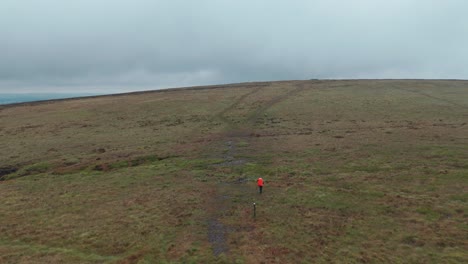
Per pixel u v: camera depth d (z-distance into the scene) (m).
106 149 47.72
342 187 28.94
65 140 54.31
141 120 69.06
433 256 18.39
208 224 23.38
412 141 42.00
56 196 30.80
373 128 51.31
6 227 24.70
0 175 39.81
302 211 24.73
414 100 74.44
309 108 71.44
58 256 20.06
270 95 91.31
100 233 22.91
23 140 55.59
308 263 18.20
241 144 46.50
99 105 89.88
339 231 21.55
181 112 74.75
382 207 24.55
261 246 20.06
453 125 49.81
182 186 31.42
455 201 24.53
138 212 25.97
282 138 48.69
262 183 28.52
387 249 19.30
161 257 19.44
